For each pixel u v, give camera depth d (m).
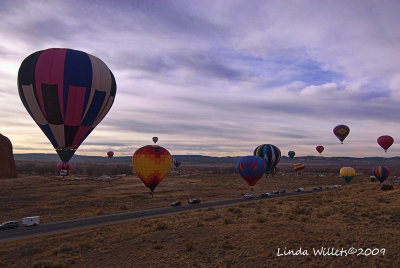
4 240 24.77
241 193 68.38
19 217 38.53
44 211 42.94
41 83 37.47
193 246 18.98
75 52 40.25
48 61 38.12
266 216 26.97
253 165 56.78
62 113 38.22
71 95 38.06
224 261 16.28
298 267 15.09
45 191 70.94
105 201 53.56
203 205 46.03
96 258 17.91
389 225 20.75
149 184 48.03
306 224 22.33
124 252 18.77
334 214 25.94
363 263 15.02
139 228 25.31
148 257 17.66
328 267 14.89
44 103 37.84
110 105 42.97
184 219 28.47
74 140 39.97
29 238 25.31
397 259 15.06
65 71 38.00
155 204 49.09
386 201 32.59
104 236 23.12
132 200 55.00
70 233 26.86
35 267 16.45
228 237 20.27
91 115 40.34
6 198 58.12
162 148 48.59
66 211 42.75
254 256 16.70
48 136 39.59
